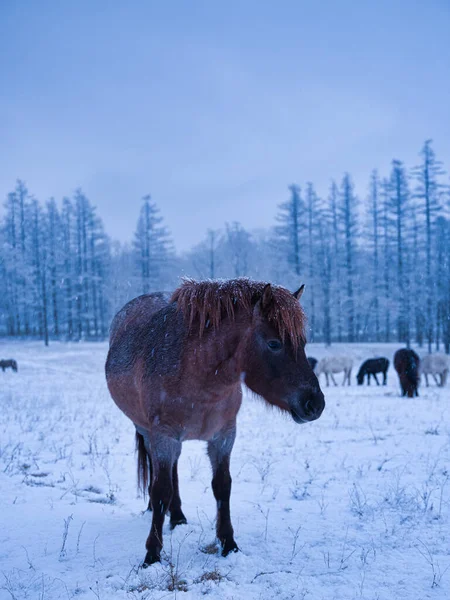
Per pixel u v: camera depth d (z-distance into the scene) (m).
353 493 5.35
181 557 3.85
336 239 45.00
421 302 36.78
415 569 3.47
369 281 42.59
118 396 4.85
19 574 3.59
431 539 3.99
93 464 6.80
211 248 44.97
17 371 25.72
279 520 4.59
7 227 51.41
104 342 40.88
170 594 3.20
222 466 4.10
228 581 3.38
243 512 4.84
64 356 31.59
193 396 3.83
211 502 5.32
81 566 3.72
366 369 21.91
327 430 9.55
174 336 4.00
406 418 10.80
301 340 3.65
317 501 5.11
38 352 33.50
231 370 3.82
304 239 44.56
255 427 10.34
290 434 9.27
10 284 46.81
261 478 6.11
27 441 8.34
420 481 5.71
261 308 3.66
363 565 3.57
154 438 3.92
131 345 4.69
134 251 46.88
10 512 4.86
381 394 17.27
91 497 5.47
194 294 3.96
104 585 3.37
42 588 3.35
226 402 3.98
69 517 4.75
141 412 4.47
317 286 40.41
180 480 6.17
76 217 49.41
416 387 15.95
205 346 3.79
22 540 4.21
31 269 46.56
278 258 44.06
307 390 3.56
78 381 21.89
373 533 4.18
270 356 3.65
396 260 42.34
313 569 3.55
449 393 17.23
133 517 4.86
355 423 10.27
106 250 50.12
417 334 40.47
